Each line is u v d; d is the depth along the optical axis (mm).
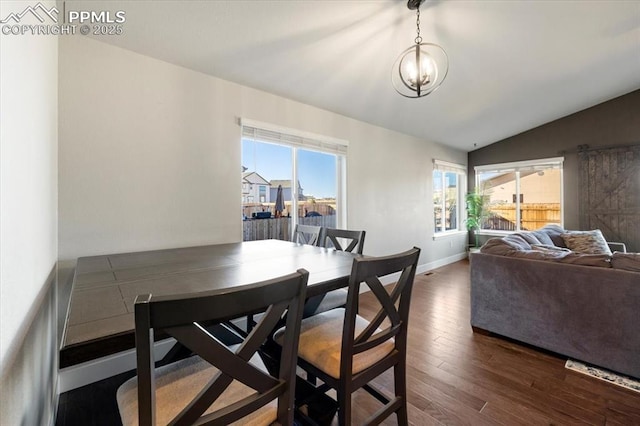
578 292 2008
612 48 2875
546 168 5043
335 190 3572
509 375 1895
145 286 1145
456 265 5285
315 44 2168
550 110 4465
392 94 3139
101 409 1613
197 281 1213
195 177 2307
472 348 2254
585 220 4602
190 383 896
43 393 1151
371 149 3912
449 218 5762
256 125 2666
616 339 1866
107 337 738
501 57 2787
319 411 1474
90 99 1848
